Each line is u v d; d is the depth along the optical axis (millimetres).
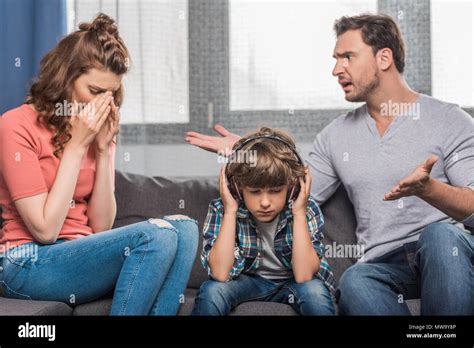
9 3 1669
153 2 1692
